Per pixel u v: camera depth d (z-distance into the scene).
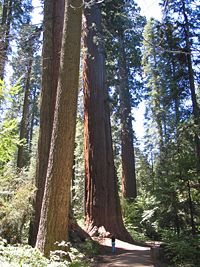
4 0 16.53
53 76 12.13
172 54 14.18
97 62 16.78
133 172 23.38
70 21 8.12
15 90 4.45
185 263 9.22
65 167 7.52
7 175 9.88
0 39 13.25
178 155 11.90
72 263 6.86
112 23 16.52
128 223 19.16
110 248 12.89
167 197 11.62
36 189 10.55
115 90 22.81
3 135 4.46
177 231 11.73
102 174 15.61
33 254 4.67
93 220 15.06
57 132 7.67
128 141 23.78
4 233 9.52
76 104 7.96
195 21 13.90
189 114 15.91
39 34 13.80
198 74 14.23
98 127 16.19
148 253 11.98
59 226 7.31
